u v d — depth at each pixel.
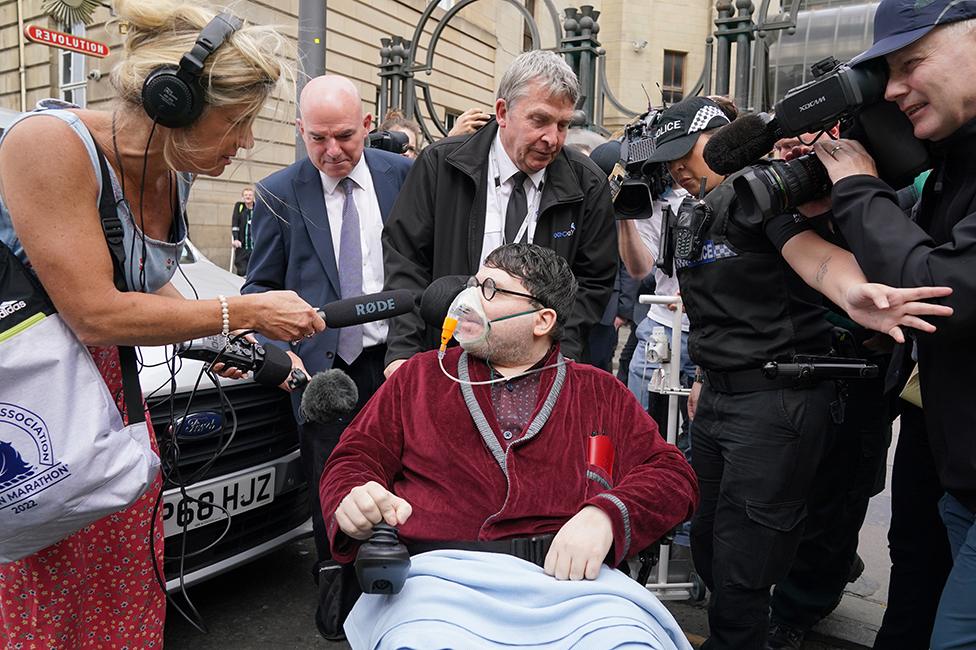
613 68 18.80
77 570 1.82
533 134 2.58
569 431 1.92
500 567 1.67
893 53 1.67
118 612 1.93
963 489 1.78
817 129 1.75
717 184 2.71
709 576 2.81
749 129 1.88
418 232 2.82
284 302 1.88
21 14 9.48
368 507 1.60
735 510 2.45
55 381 1.59
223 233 10.25
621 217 2.93
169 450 2.26
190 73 1.56
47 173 1.56
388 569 1.53
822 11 4.43
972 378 1.72
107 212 1.68
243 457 2.95
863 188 1.73
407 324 2.72
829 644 3.05
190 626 3.04
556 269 1.96
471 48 13.72
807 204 1.92
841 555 2.89
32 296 1.61
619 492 1.77
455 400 1.92
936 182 1.89
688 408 3.15
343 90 2.98
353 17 12.19
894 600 2.48
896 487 2.45
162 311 1.70
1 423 1.55
